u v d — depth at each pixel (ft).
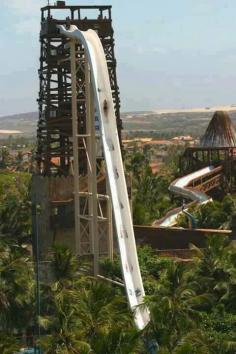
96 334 152.46
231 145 534.37
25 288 216.74
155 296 172.86
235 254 221.46
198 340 152.76
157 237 288.71
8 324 215.72
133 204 369.71
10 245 289.94
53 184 285.64
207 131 545.44
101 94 241.96
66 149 302.66
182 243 284.61
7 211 324.39
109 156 235.20
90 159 255.91
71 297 172.65
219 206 369.30
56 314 169.99
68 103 300.40
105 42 306.14
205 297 187.52
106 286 184.03
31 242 320.70
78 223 266.77
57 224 285.64
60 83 301.22
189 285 187.11
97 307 161.17
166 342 146.51
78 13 302.25
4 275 215.10
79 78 298.15
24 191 481.05
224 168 524.93
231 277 212.64
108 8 305.73
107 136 238.48
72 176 287.89
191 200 454.81
